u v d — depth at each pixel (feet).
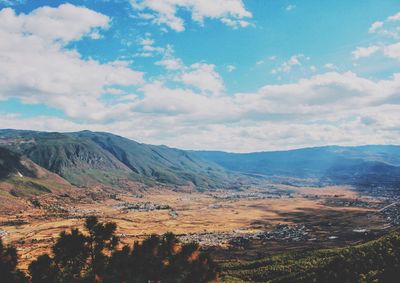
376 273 305.12
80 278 121.80
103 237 130.11
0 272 119.34
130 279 121.29
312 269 385.09
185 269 123.54
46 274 121.08
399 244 343.26
